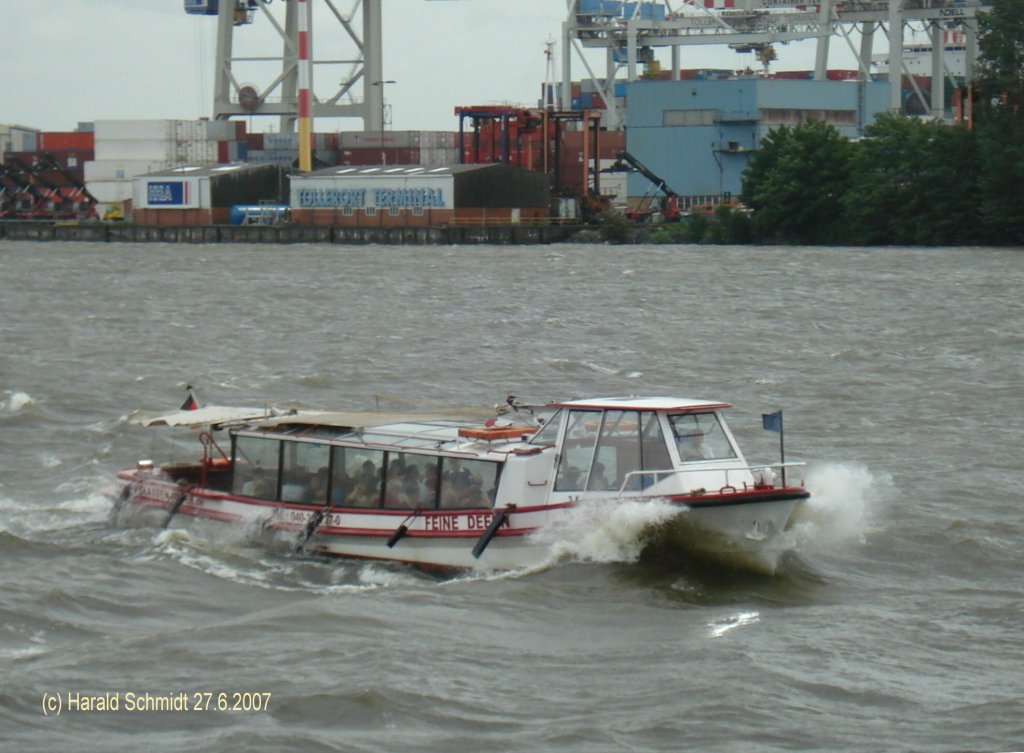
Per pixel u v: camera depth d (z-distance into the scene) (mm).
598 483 54438
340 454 58344
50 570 55969
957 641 48625
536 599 51781
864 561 58344
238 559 58062
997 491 70688
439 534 55594
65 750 39344
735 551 53750
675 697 43125
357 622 49219
